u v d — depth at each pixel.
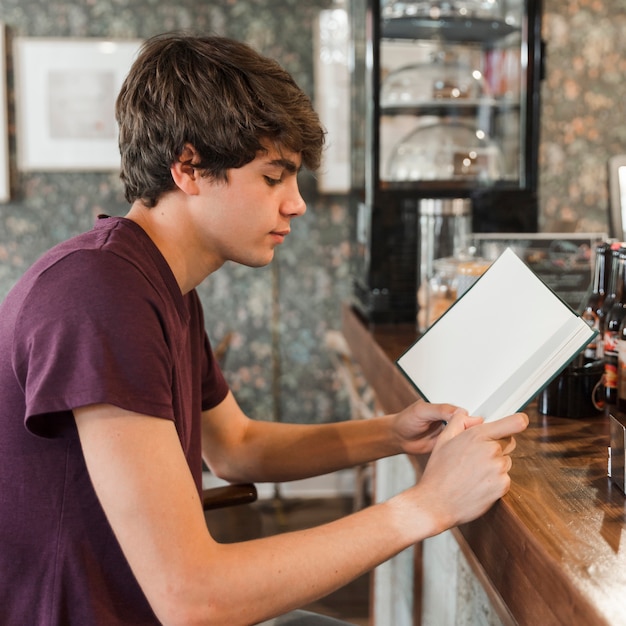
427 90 2.29
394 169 2.27
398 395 1.61
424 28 2.27
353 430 1.41
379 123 2.26
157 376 0.94
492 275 1.22
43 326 0.93
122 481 0.91
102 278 0.95
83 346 0.92
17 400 1.00
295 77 3.66
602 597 0.72
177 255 1.09
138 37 3.59
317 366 3.85
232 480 1.51
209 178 1.03
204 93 1.00
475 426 1.02
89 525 1.02
